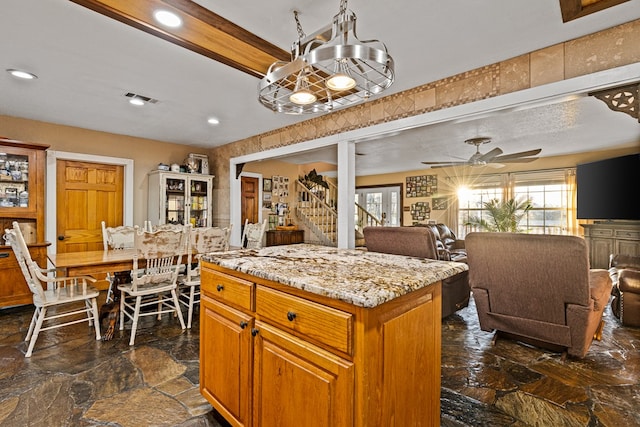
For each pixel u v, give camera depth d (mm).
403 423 1254
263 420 1401
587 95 2215
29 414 1806
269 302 1383
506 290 2600
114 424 1729
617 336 2969
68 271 2641
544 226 6477
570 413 1841
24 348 2643
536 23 2018
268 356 1374
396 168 7902
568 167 6195
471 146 5258
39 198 3799
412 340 1298
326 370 1143
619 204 5246
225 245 3510
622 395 2018
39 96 3254
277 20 2014
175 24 1979
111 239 3816
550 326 2445
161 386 2100
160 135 4902
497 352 2654
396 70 2668
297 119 4027
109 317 2883
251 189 6531
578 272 2225
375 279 1269
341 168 3650
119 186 4879
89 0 1719
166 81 2898
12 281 3486
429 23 2023
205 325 1804
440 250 3715
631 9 1856
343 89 1831
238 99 3342
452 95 2781
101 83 2941
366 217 9305
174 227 4484
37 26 2045
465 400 1974
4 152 3570
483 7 1860
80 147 4449
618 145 5348
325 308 1152
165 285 3061
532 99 2357
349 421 1075
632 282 3207
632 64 1977
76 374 2238
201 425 1728
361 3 1825
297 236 7012
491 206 6492
